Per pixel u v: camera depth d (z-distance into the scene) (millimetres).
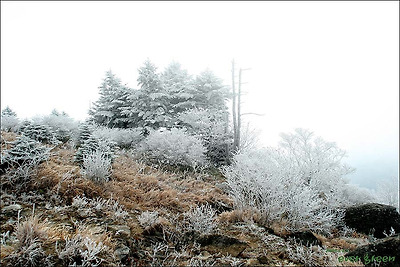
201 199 6320
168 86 16234
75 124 11055
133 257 3701
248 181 5820
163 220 4777
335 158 8516
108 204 4965
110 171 6371
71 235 3695
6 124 9688
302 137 8727
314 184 7512
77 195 4805
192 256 3965
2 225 3656
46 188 4840
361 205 6965
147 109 14000
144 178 6691
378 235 6340
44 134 8648
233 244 4254
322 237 5289
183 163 9055
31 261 3051
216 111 13477
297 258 4098
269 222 5410
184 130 11039
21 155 5188
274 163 6293
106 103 15766
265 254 4121
